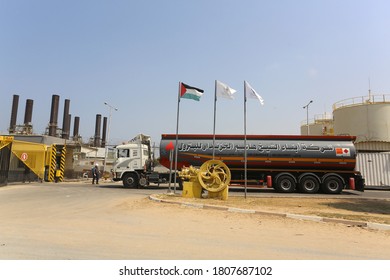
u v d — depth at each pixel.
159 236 7.21
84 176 39.12
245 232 7.91
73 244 6.30
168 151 22.86
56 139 52.56
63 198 15.34
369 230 8.42
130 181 23.28
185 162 22.73
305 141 22.30
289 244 6.72
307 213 10.57
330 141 22.23
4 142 22.56
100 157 54.94
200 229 8.14
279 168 22.28
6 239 6.62
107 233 7.42
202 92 18.34
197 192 15.10
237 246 6.44
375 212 11.83
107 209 11.52
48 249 5.90
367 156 26.88
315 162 21.83
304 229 8.43
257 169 22.36
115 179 23.52
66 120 64.19
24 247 6.00
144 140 24.75
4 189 20.19
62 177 31.89
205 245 6.47
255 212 10.83
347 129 35.59
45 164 30.97
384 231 8.31
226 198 14.77
